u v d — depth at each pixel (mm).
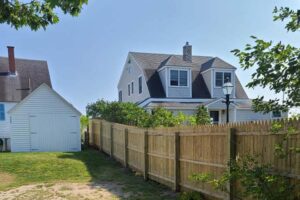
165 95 22391
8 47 23438
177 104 21219
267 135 4797
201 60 26828
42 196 7707
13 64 23562
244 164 3793
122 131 12422
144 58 25516
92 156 14781
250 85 2814
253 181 3383
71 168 11695
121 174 10633
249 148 5262
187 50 25266
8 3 4184
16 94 22000
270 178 3377
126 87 28562
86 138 21094
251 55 2754
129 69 27531
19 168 11531
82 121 24500
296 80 2561
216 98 22141
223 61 23953
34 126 18250
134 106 16484
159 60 25547
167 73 22375
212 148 6383
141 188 8469
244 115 21891
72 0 3631
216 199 6254
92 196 7668
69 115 18844
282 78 2621
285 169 4375
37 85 23453
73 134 18828
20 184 9172
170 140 8203
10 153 15969
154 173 9188
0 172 10891
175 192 7828
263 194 3275
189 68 22781
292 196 3502
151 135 9422
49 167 11773
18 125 18000
